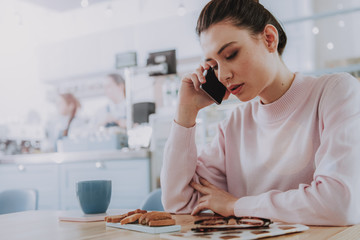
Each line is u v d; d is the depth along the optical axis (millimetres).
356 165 730
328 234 574
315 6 5203
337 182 692
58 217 877
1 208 1716
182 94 1036
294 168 963
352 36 5008
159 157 2854
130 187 2777
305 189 718
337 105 850
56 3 3961
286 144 982
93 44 5016
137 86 4344
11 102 5086
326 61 5098
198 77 999
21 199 1709
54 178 3072
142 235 610
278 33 915
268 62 833
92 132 3977
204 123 2816
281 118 986
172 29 4793
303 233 585
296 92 961
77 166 2980
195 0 4715
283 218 711
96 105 4742
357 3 4980
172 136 1029
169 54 3281
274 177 998
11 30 5195
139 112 3234
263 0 1087
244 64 805
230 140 1122
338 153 755
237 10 791
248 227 593
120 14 5129
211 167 1131
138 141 3244
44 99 5055
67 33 5418
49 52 5164
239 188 1086
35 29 5398
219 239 510
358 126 794
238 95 856
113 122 4160
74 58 5082
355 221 680
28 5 5324
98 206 907
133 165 2770
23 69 5180
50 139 4234
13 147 3795
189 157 1022
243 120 1105
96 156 2902
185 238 532
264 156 1025
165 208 1038
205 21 815
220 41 795
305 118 956
